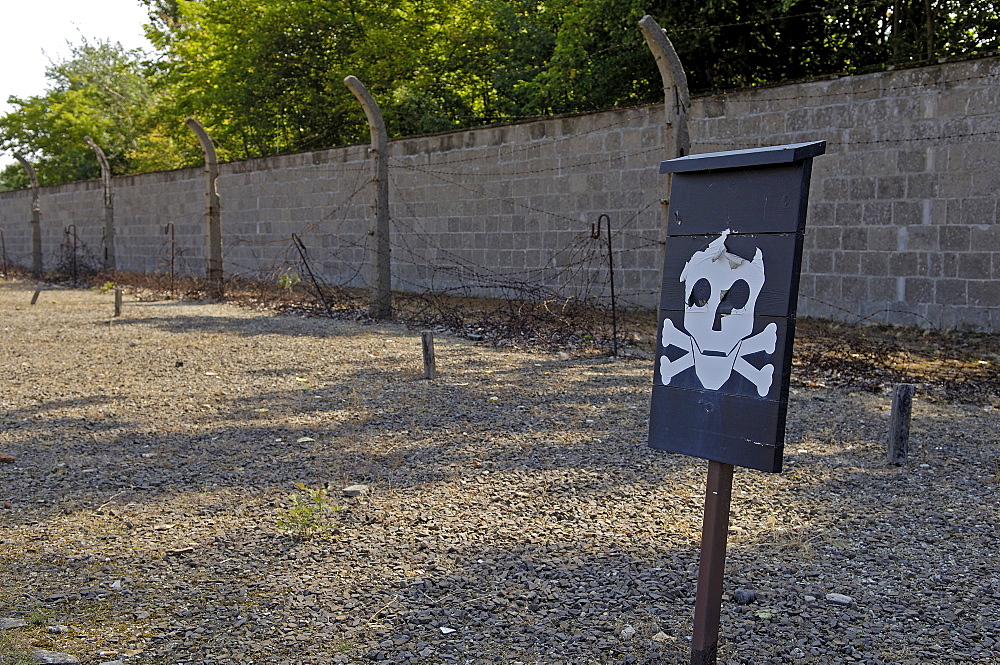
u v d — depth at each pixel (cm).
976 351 957
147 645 311
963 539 417
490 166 1605
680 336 272
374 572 375
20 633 318
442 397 753
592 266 1453
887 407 720
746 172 257
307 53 2805
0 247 3447
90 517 450
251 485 504
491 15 2502
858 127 1145
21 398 759
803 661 299
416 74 2702
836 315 1186
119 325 1304
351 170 1894
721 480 268
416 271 1780
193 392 783
